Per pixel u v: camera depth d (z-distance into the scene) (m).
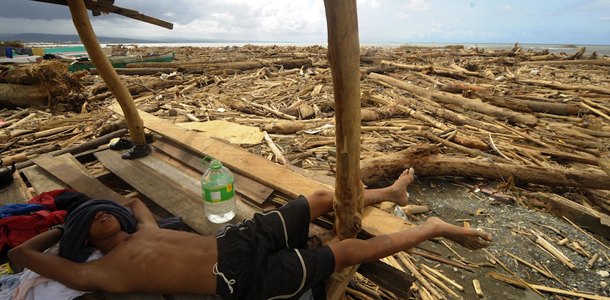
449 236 2.12
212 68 14.56
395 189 2.57
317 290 1.84
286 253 1.80
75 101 8.41
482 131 6.38
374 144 5.68
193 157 3.56
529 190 4.23
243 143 5.13
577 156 4.95
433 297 2.58
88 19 2.98
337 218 2.07
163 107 8.38
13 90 8.16
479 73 13.29
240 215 2.57
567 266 2.91
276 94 9.87
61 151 4.35
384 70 14.62
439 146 5.64
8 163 4.43
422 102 8.66
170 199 2.80
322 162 4.78
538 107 7.83
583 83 11.48
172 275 1.71
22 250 1.73
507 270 2.88
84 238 1.80
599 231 3.34
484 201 4.02
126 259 1.74
